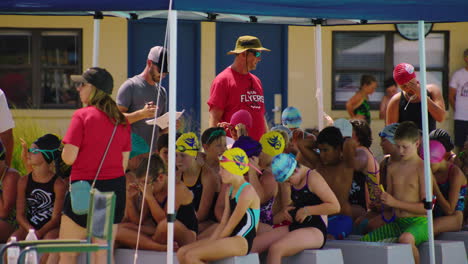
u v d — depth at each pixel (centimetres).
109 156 2056
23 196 2417
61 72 4494
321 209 2286
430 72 4706
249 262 2169
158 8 2023
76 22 4459
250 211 2153
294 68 4672
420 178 2484
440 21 2417
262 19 3114
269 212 2419
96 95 2050
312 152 2753
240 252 2131
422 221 2497
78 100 4500
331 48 4647
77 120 2020
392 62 4691
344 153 2681
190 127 4438
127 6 2047
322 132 2672
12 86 4500
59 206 2380
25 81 4497
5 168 2506
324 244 2355
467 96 4509
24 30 4466
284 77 4659
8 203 2494
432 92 3070
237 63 2933
